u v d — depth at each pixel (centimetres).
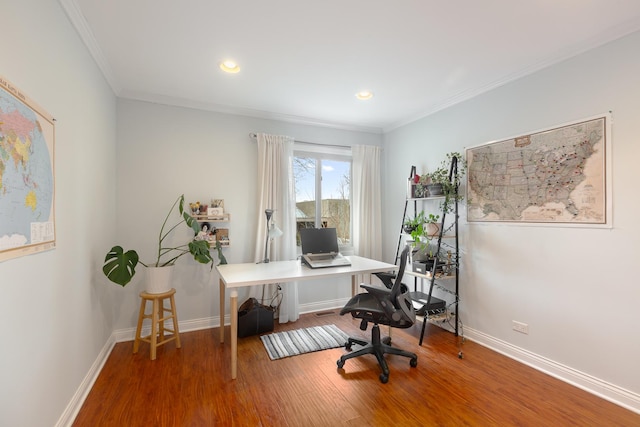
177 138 310
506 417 179
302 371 233
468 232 293
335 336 300
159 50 217
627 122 189
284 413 183
